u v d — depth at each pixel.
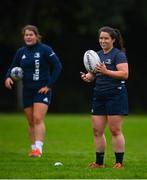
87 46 111.94
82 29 104.31
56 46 111.19
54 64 34.34
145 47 114.38
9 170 28.20
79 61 111.94
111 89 28.05
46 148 41.72
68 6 106.56
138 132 58.69
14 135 54.53
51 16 105.12
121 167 28.56
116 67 28.14
